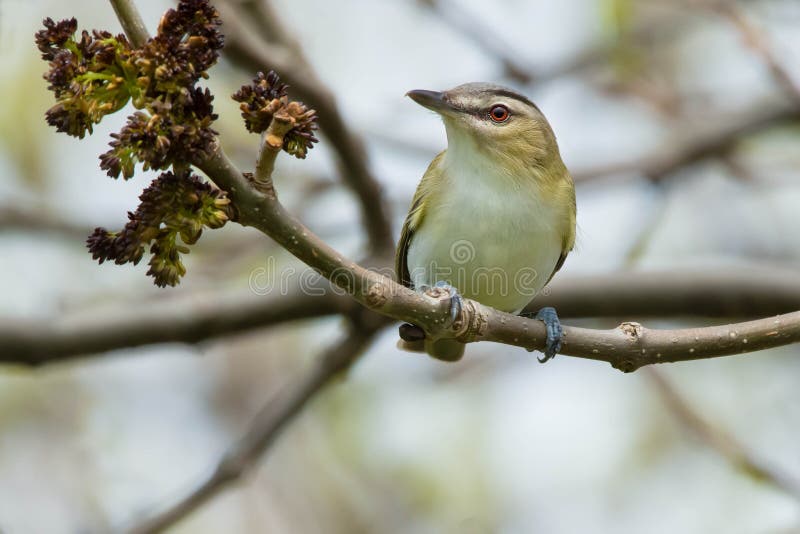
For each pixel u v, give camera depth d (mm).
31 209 12203
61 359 10062
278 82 5168
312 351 14828
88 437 12445
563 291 10977
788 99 11891
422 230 9500
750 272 11016
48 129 12570
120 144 4727
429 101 9305
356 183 9969
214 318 10289
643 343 6578
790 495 10148
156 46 4691
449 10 12164
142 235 4934
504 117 9258
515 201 9156
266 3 9258
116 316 10109
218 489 9828
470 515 12320
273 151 5117
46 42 4746
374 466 12820
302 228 5461
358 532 12383
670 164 12664
